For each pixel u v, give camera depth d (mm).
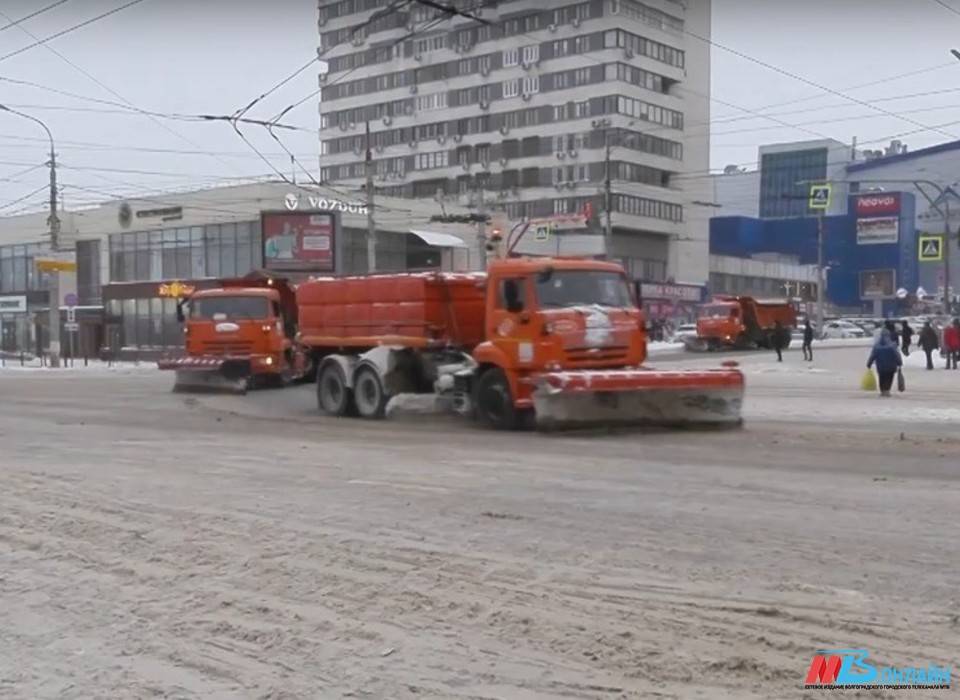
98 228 60312
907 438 14789
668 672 5121
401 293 18984
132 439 16156
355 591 6691
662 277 78625
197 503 9984
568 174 75000
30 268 64812
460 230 60906
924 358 38625
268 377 26078
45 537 8688
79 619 6363
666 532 8203
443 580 6871
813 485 10484
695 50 78812
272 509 9570
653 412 16031
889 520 8570
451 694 4926
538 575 6941
